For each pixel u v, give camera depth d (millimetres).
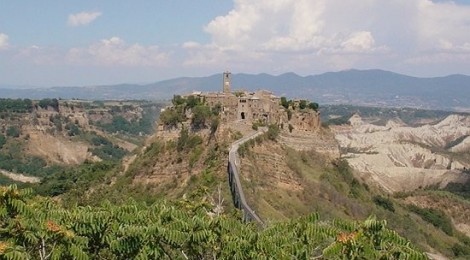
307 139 123875
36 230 22734
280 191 90312
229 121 108188
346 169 125500
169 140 112250
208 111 110125
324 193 99688
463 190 196750
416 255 20500
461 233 127062
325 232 23188
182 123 112250
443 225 124562
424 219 126188
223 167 89062
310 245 23562
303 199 93125
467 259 103500
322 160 122312
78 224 23812
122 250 23500
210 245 24734
